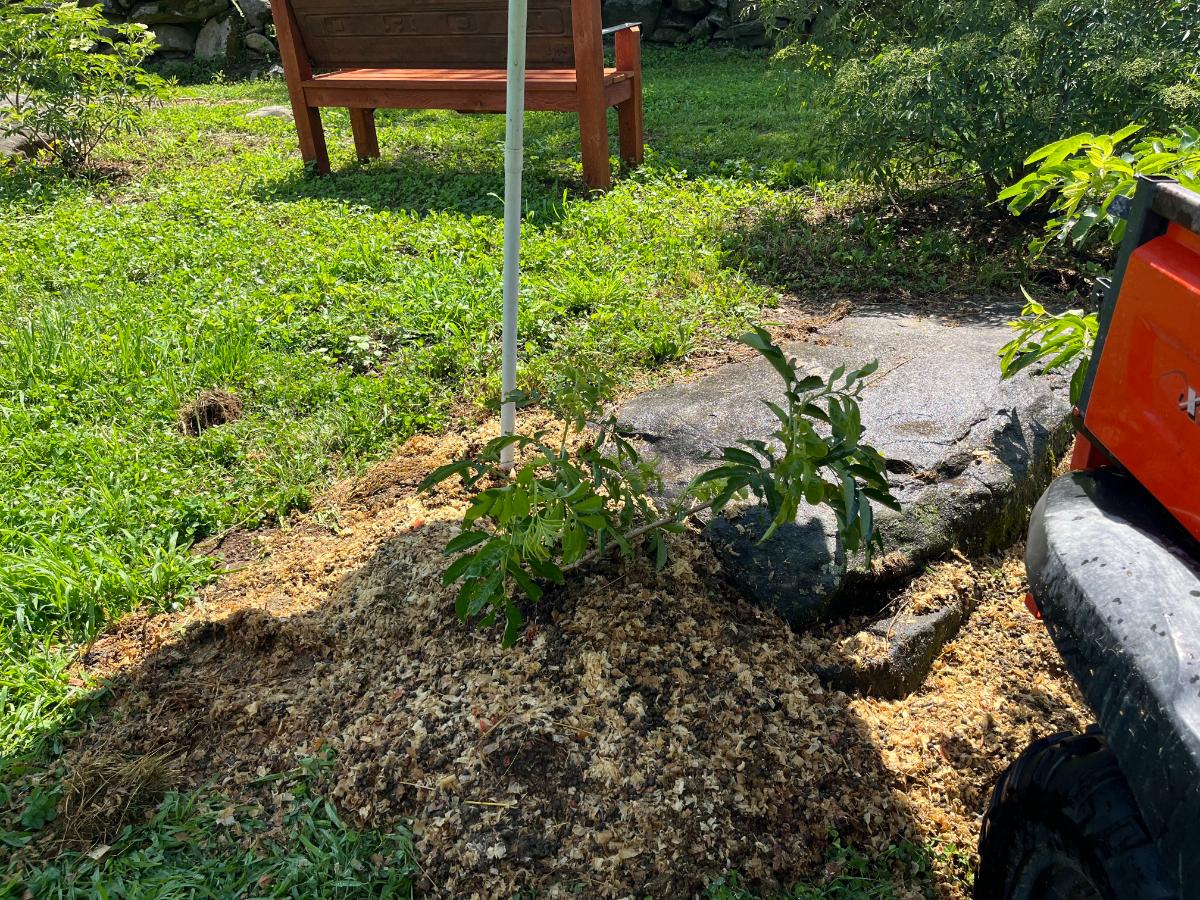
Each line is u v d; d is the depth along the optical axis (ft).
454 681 9.30
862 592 10.23
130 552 11.83
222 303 18.24
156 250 21.09
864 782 8.50
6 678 9.89
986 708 9.53
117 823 8.41
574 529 8.34
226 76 49.90
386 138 32.55
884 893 7.85
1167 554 5.82
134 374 15.75
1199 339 5.32
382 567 11.05
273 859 8.02
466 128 34.60
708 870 7.78
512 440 8.99
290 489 12.91
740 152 29.43
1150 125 17.47
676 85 41.75
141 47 30.63
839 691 9.30
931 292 18.63
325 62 27.45
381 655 9.86
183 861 8.02
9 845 8.26
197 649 10.56
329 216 23.40
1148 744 4.95
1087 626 5.62
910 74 19.06
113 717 9.61
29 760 9.10
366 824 8.32
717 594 10.01
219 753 9.08
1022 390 13.10
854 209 22.80
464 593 8.40
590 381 10.07
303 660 10.10
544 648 9.44
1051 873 6.15
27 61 27.99
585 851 7.86
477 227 21.86
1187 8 17.92
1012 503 11.59
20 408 14.48
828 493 8.48
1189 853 4.58
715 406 13.05
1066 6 18.10
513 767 8.43
